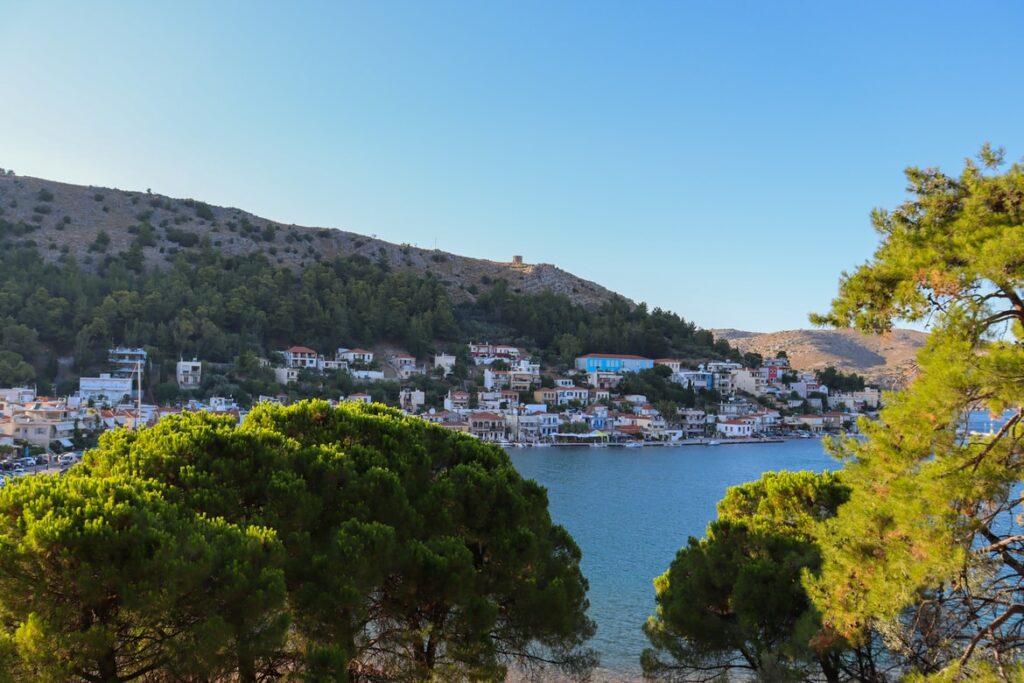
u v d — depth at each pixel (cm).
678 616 2081
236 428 1945
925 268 1145
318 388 16812
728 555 2091
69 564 1149
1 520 1223
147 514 1235
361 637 1739
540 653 2412
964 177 1267
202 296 18400
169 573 1170
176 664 1205
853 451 1266
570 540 2338
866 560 1206
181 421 1884
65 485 1320
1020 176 1158
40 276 17512
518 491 2175
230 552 1291
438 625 1836
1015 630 1305
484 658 1803
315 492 1747
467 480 2008
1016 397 1003
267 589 1281
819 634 1519
